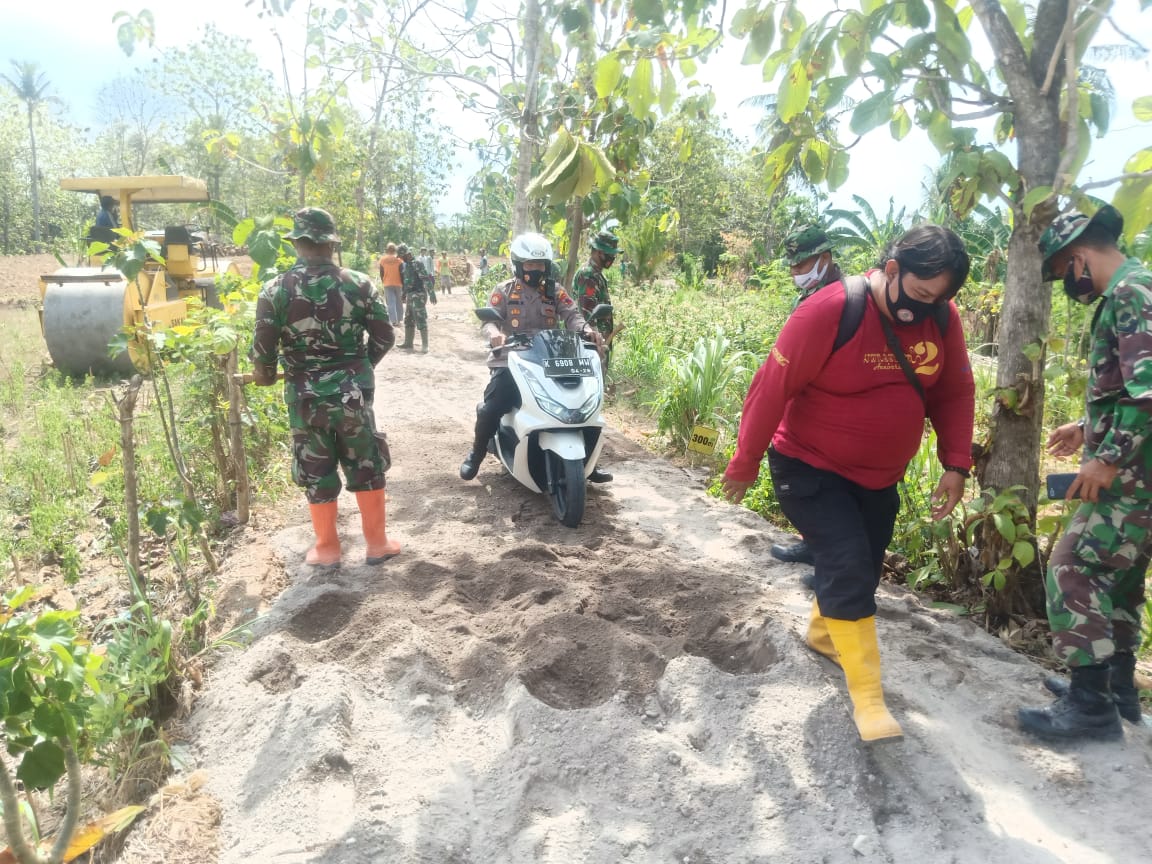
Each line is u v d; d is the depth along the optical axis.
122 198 11.23
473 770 3.02
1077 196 3.51
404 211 42.62
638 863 2.62
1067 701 3.25
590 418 5.41
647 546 5.21
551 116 8.26
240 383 5.39
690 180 35.91
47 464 6.62
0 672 2.08
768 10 4.06
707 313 12.57
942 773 3.04
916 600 4.59
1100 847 2.70
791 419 3.30
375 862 2.58
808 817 2.80
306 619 4.13
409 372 11.88
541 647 3.68
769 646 3.70
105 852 2.73
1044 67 3.96
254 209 39.19
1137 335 2.79
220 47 26.59
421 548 5.05
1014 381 4.17
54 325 10.02
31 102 58.25
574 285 8.42
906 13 3.72
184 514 4.43
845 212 26.19
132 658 3.29
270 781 2.97
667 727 3.27
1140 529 3.00
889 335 3.03
